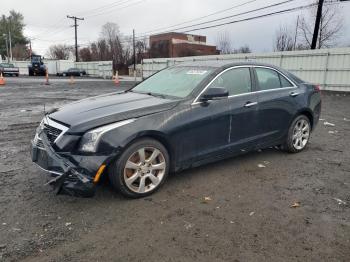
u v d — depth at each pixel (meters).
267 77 5.49
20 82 29.22
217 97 4.38
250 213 3.69
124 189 3.86
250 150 5.23
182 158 4.33
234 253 2.95
